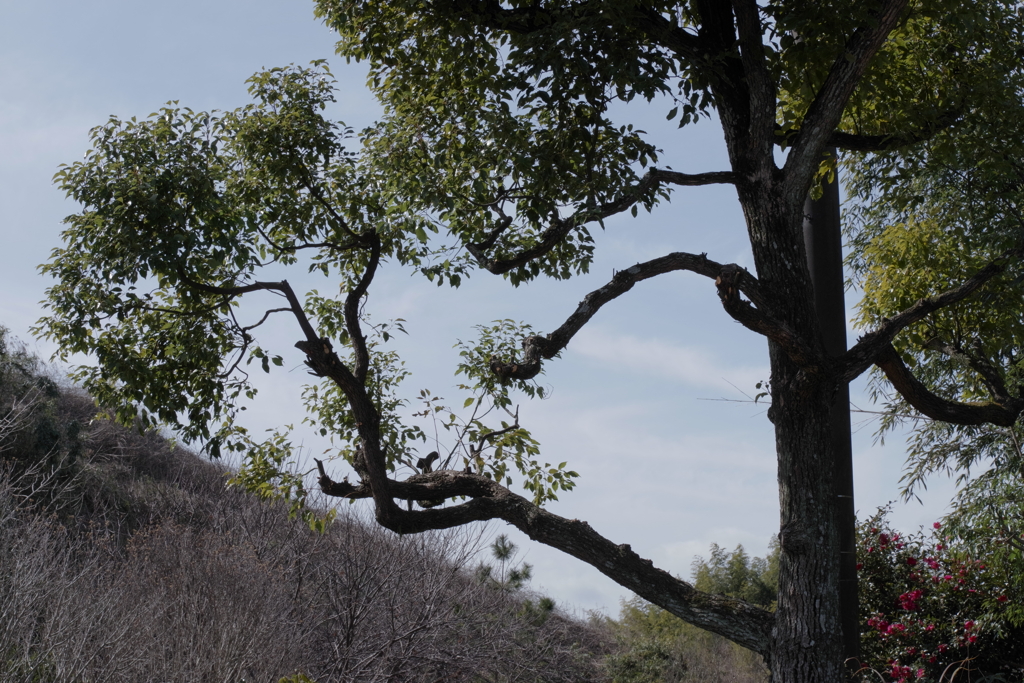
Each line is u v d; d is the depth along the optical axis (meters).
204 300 6.45
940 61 6.67
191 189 5.61
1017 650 8.82
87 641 8.01
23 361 16.09
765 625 4.96
